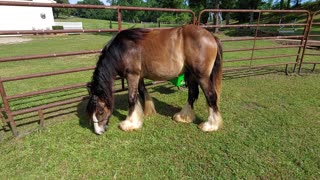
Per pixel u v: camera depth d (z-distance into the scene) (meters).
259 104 3.64
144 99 3.18
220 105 3.61
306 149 2.41
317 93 4.12
